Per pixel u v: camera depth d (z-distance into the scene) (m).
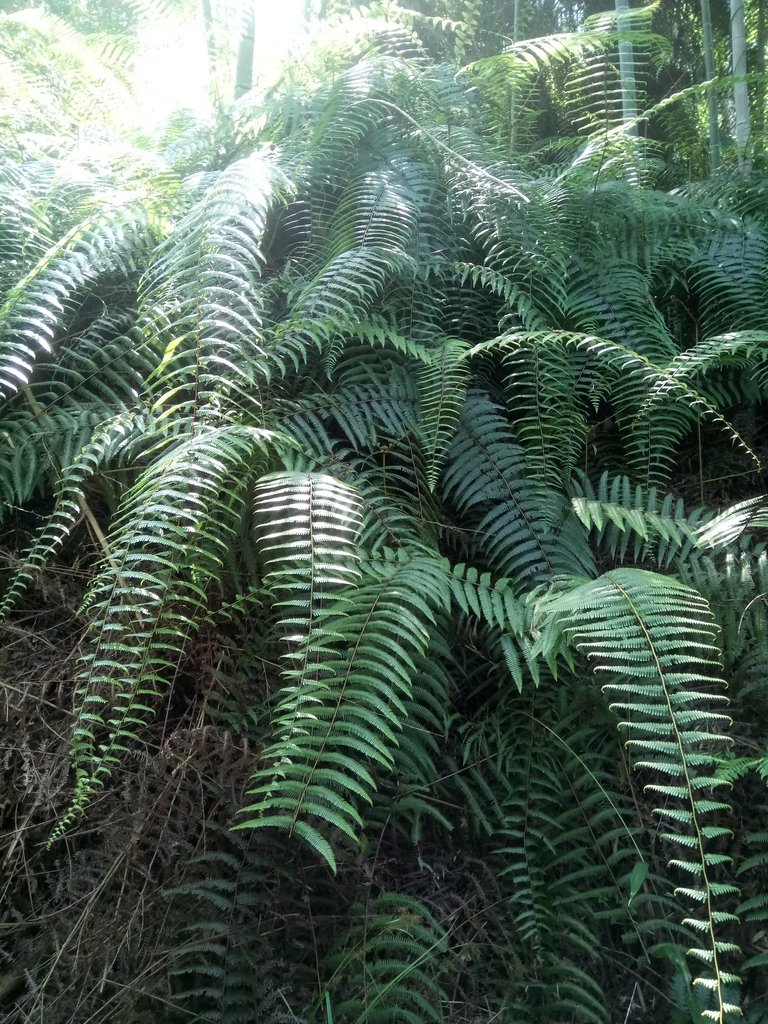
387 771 1.94
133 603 1.84
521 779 2.04
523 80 3.70
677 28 5.99
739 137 4.78
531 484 2.43
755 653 2.11
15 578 1.87
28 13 3.35
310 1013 1.62
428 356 2.46
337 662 1.67
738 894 1.88
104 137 3.29
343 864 1.77
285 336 2.29
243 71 3.93
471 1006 1.75
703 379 2.95
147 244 2.50
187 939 1.65
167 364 2.15
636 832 1.92
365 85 2.99
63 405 2.29
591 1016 1.73
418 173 3.00
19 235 2.37
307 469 2.22
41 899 1.69
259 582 2.04
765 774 1.71
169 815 1.70
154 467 1.83
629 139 3.43
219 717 1.87
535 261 2.82
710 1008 1.73
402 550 2.09
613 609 1.77
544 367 2.60
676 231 3.31
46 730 1.82
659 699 2.01
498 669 2.19
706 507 2.72
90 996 1.57
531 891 1.88
